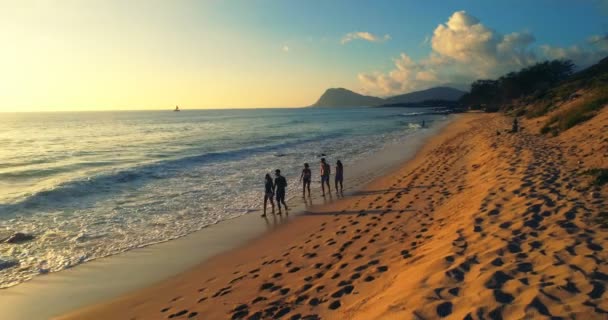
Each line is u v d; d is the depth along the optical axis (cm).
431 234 759
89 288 787
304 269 715
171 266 888
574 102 3014
